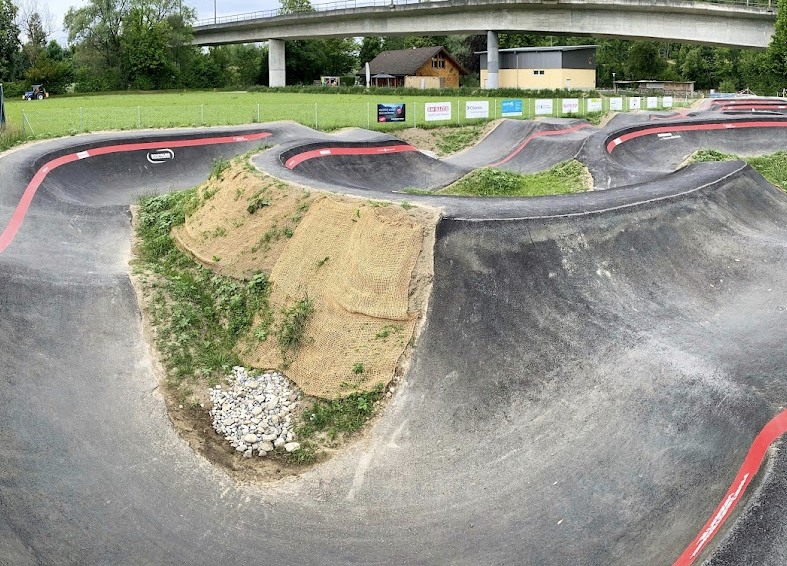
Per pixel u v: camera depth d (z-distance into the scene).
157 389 12.28
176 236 17.75
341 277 13.46
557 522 9.36
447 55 85.75
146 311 14.24
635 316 12.95
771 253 15.84
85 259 16.69
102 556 8.90
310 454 11.04
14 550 8.70
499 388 11.72
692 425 10.06
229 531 9.50
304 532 9.52
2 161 22.91
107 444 10.87
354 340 12.57
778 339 12.01
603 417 10.79
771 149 36.59
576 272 13.76
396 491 10.21
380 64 86.50
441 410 11.53
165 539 9.29
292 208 15.73
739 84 86.50
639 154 34.88
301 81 97.19
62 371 12.16
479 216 14.23
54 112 43.72
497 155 36.72
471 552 9.07
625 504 9.35
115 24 81.88
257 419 11.78
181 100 59.03
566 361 11.91
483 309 12.83
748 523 7.80
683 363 11.23
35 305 13.55
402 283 13.09
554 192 27.92
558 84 71.75
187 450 11.00
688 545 8.23
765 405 9.66
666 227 15.70
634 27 61.97
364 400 11.78
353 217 14.36
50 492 9.73
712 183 18.64
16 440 10.44
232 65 108.31
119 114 42.50
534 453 10.55
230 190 17.56
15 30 80.19
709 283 14.61
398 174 30.70
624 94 69.06
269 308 13.90
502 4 61.00
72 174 24.67
